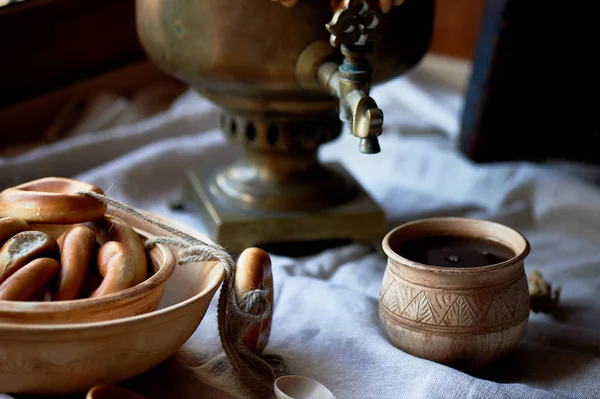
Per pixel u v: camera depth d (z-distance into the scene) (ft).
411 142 4.45
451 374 2.66
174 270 2.80
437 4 5.25
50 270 2.55
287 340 2.92
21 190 2.73
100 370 2.51
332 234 3.53
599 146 4.29
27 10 4.14
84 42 4.46
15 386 2.52
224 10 3.12
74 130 4.47
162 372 2.74
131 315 2.53
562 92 4.15
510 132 4.19
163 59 3.31
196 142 4.19
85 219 2.70
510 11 3.92
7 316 2.42
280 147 3.48
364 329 2.90
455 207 3.88
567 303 3.22
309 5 3.11
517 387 2.65
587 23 4.00
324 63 3.14
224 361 2.81
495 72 4.04
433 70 5.33
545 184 3.95
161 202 3.94
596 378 2.78
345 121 2.89
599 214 3.81
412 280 2.73
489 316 2.70
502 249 2.85
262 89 3.24
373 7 2.84
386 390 2.70
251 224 3.47
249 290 2.67
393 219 3.79
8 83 4.15
